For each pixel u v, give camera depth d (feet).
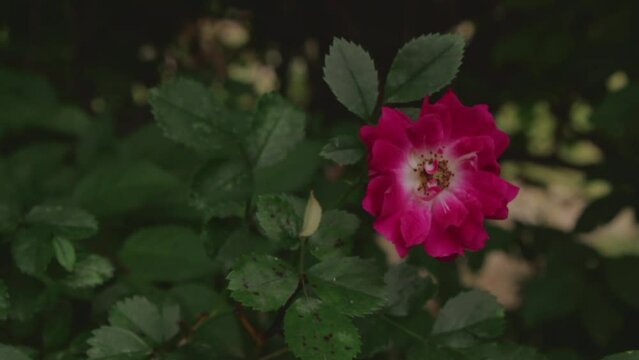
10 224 1.80
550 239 2.69
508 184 1.73
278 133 1.85
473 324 1.78
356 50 1.78
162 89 1.83
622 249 6.64
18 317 1.81
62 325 1.87
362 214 2.07
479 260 2.48
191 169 2.31
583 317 2.49
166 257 2.00
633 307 2.53
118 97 3.79
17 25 3.65
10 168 2.31
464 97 3.38
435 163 1.71
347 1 3.40
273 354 1.82
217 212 1.82
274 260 1.68
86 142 2.41
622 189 2.60
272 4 3.80
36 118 2.55
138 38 3.95
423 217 1.73
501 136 1.75
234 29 4.30
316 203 1.68
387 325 1.85
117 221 2.15
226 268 1.80
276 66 4.07
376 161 1.69
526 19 3.39
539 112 3.68
